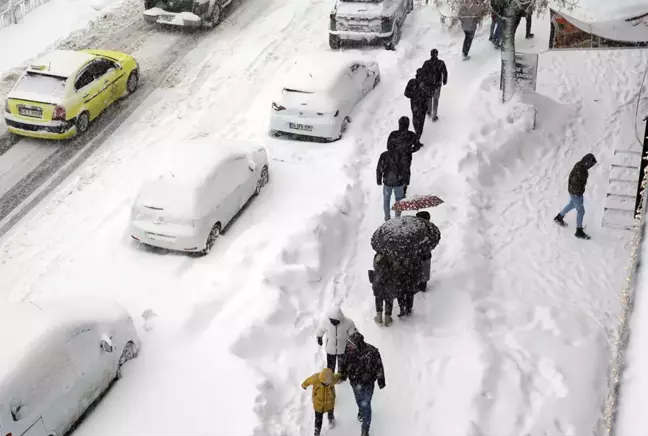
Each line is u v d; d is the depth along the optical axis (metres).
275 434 9.06
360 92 17.00
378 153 15.61
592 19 20.88
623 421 4.72
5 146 16.05
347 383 10.03
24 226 13.55
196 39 20.94
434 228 10.71
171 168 12.66
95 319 9.48
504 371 10.08
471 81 18.17
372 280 10.62
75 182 14.83
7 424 7.89
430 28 20.92
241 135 16.41
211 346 10.38
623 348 5.37
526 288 12.16
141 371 10.05
